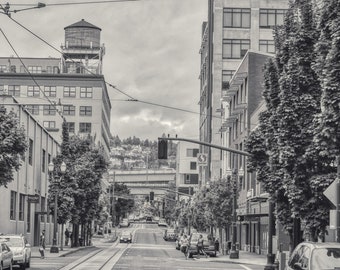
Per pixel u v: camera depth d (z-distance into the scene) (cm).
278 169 2680
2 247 2988
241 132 7238
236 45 9806
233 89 7625
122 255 5788
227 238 6725
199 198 8381
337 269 1586
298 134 2378
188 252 5478
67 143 6525
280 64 2712
